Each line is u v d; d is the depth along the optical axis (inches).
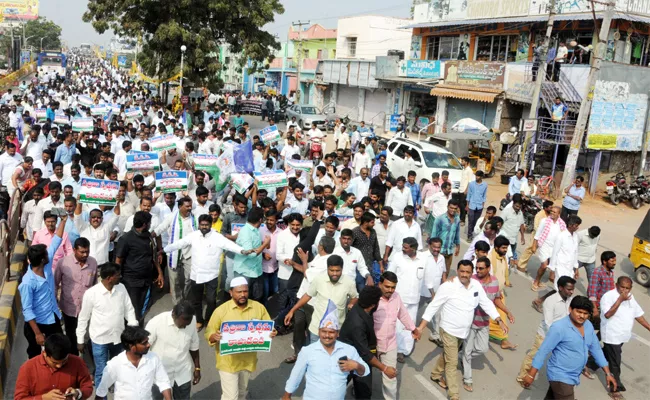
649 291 476.4
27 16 3831.2
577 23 952.9
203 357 306.7
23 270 385.1
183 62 1284.4
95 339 242.4
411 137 1282.0
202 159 470.6
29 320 243.9
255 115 1718.8
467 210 589.0
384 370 237.0
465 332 270.8
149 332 205.6
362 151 672.4
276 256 335.0
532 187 649.6
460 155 937.5
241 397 246.7
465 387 290.5
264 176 412.2
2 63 3971.5
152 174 448.1
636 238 494.3
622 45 960.3
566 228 406.0
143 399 197.6
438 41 1289.4
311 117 1364.4
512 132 989.2
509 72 1023.6
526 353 340.8
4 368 275.9
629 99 884.6
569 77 901.8
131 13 1300.4
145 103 1325.0
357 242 327.9
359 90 1625.2
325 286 264.1
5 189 466.9
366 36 1708.9
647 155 949.2
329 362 203.0
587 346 244.4
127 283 299.0
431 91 1206.3
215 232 321.1
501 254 341.4
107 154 503.5
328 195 398.9
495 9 1106.7
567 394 241.6
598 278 325.7
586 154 914.1
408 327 265.1
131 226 333.7
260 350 228.7
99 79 2476.6
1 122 732.7
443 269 331.3
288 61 2165.4
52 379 185.9
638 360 345.1
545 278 480.1
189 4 1254.3
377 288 238.7
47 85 1706.4
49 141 638.5
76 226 341.7
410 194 483.5
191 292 323.6
